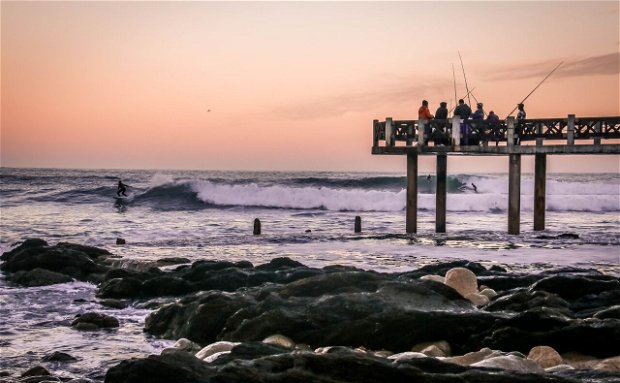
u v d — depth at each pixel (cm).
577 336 997
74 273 2025
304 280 1277
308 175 16312
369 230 3628
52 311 1577
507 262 2192
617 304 1262
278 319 1139
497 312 1166
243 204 5462
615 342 977
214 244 2830
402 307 1138
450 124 2831
